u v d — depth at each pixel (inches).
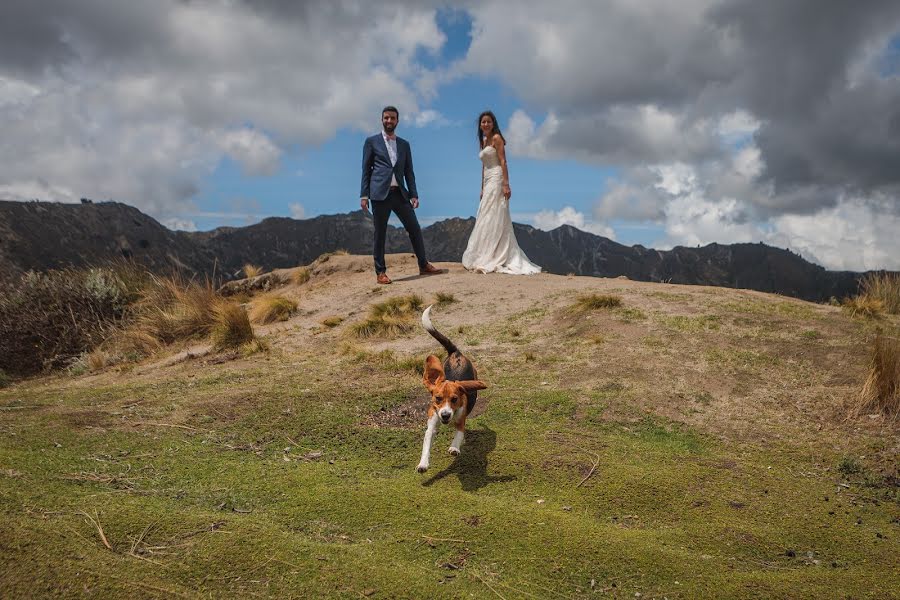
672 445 200.7
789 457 194.1
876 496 168.2
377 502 151.7
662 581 121.0
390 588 114.2
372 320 362.9
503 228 488.1
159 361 363.3
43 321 443.2
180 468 171.9
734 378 253.1
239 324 357.4
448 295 406.9
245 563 119.4
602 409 227.0
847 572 127.0
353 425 217.5
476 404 235.6
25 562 114.2
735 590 118.0
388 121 453.1
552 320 344.2
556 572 123.0
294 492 158.1
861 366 252.8
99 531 127.0
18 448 176.1
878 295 357.7
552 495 162.9
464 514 145.9
